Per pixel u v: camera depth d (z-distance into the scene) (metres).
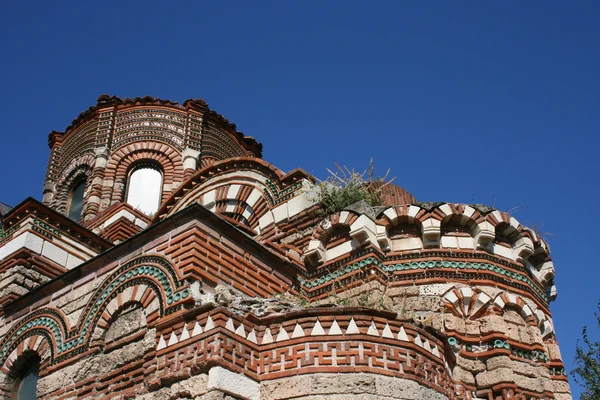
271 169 18.03
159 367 11.21
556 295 16.44
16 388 14.43
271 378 10.97
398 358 11.11
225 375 10.51
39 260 17.23
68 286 14.27
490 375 13.57
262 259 13.83
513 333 14.20
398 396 10.77
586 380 20.08
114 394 11.87
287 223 16.84
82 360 12.75
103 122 28.81
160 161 28.05
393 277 14.74
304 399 10.61
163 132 28.69
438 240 15.07
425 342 11.69
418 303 14.30
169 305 11.81
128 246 13.36
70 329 13.50
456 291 14.36
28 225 17.44
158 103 29.48
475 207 15.38
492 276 14.79
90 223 23.27
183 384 10.74
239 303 12.20
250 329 11.29
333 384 10.68
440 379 11.63
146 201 27.34
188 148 28.14
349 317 11.26
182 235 12.53
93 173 27.34
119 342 12.40
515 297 14.66
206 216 12.67
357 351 10.96
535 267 16.16
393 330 11.34
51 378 13.16
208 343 10.74
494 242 15.41
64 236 18.14
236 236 13.19
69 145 29.78
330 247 15.55
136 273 12.80
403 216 15.23
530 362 13.91
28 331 14.45
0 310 15.49
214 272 12.39
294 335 11.18
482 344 13.96
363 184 16.92
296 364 10.92
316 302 14.74
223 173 19.42
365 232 14.80
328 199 16.22
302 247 16.17
